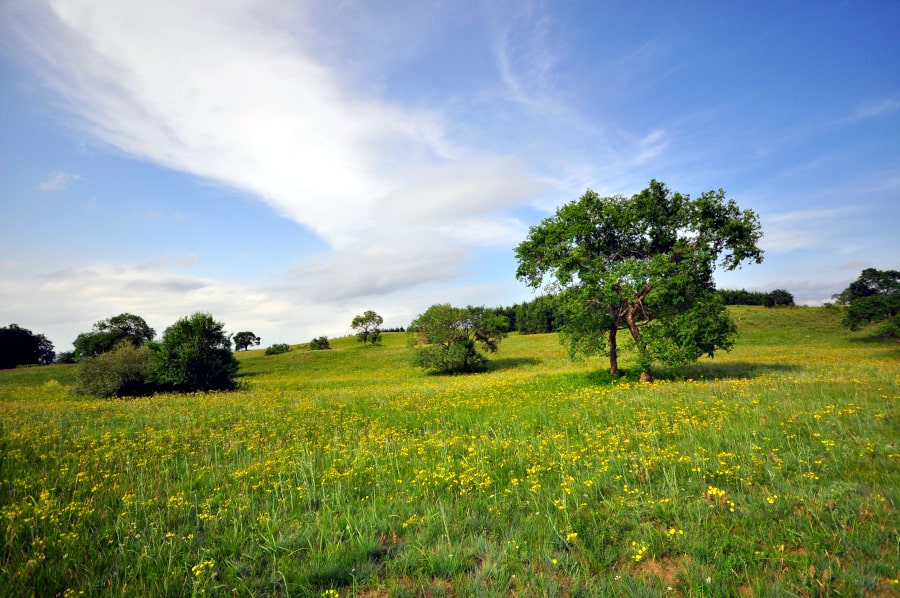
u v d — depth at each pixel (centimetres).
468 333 4703
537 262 2397
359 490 770
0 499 743
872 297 4734
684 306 2172
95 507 711
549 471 832
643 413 1227
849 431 900
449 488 747
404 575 501
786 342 4981
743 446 842
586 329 2434
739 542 524
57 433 1253
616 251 2344
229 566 516
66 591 466
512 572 491
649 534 551
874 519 546
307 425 1367
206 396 2412
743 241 2083
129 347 3108
